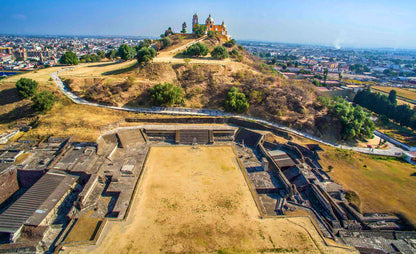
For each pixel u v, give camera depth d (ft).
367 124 265.34
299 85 331.36
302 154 225.76
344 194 179.01
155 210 152.05
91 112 270.05
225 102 293.43
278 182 186.29
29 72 356.59
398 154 236.43
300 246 131.34
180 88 301.63
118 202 158.10
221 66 349.82
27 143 216.95
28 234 131.75
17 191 179.42
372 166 211.61
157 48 433.07
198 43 386.32
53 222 146.30
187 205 157.38
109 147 220.64
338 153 226.17
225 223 144.36
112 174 185.47
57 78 326.03
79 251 123.03
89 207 156.66
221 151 228.02
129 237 132.05
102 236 132.26
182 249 125.80
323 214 162.91
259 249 128.06
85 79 313.73
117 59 546.67
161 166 199.93
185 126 261.44
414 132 312.50
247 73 352.69
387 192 180.34
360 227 151.84
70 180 172.24
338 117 269.85
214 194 168.96
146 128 251.19
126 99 294.25
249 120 271.90
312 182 187.83
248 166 206.08
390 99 402.93
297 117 269.23
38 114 261.85
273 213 158.30
